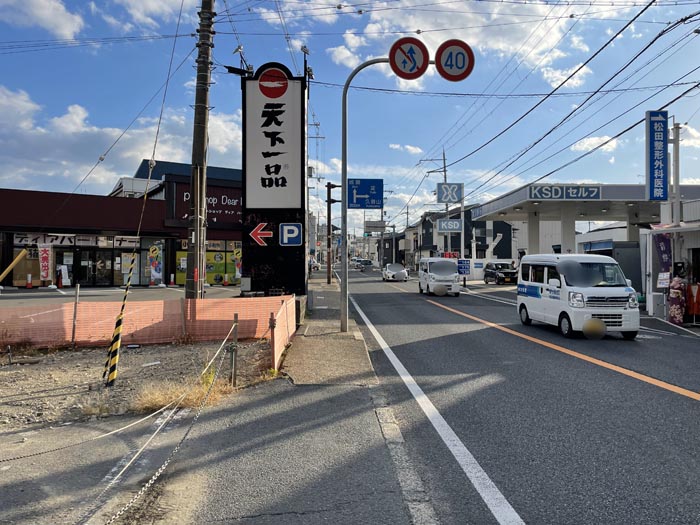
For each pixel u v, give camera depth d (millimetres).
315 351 10000
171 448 4961
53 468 4473
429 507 3699
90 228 30141
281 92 13602
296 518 3543
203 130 11820
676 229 15758
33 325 10859
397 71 11742
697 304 14953
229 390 7074
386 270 46250
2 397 7070
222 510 3666
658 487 4000
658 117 16844
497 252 72500
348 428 5527
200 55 11742
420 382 7797
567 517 3533
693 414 5961
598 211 36969
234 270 35938
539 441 5105
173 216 32125
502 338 12289
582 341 11758
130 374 8414
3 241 28312
